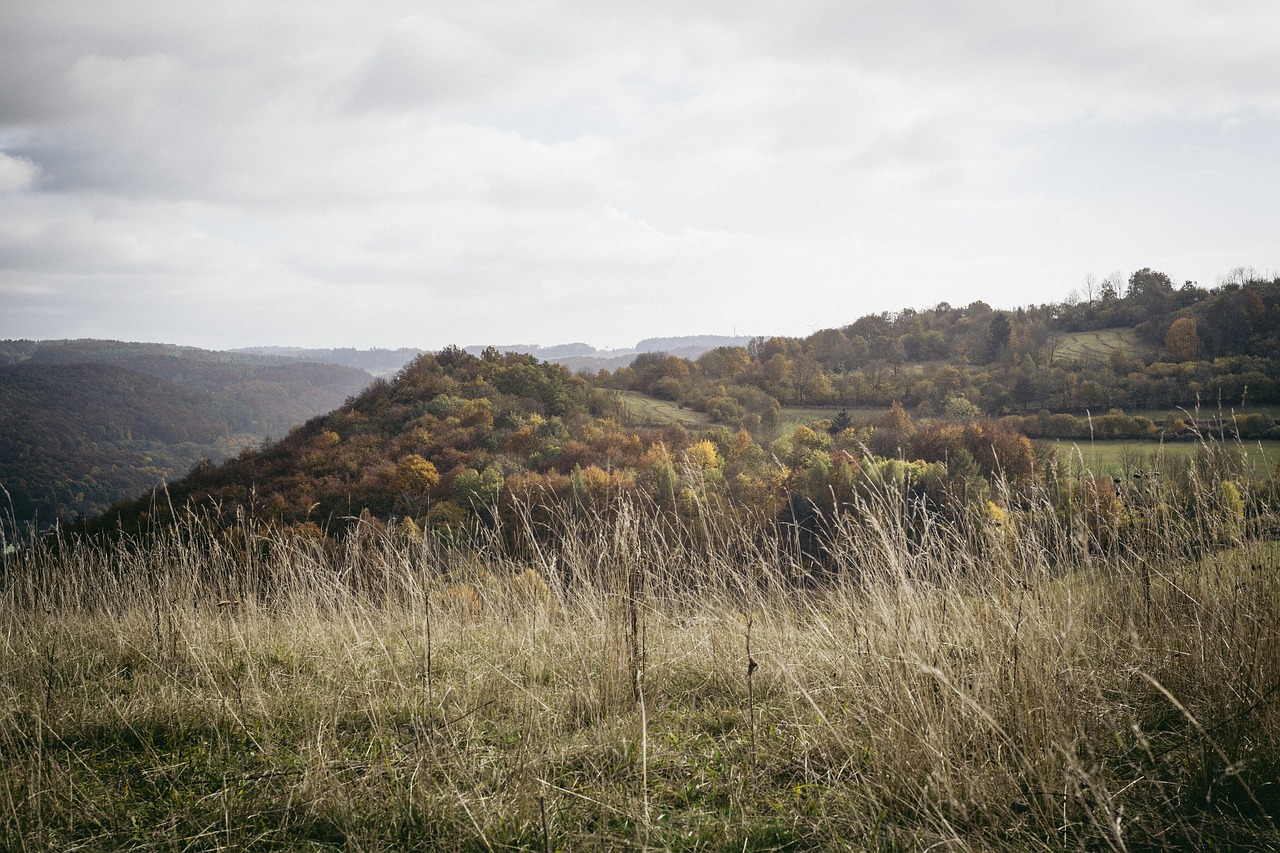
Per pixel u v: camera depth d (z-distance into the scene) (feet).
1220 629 11.92
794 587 15.58
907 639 11.17
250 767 11.64
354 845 9.30
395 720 13.25
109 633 19.07
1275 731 9.84
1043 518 14.42
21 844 9.45
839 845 8.86
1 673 15.23
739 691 14.03
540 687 14.78
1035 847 8.59
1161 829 8.61
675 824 9.68
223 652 16.63
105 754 12.21
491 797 10.06
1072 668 11.27
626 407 197.47
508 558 20.26
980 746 10.28
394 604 19.21
